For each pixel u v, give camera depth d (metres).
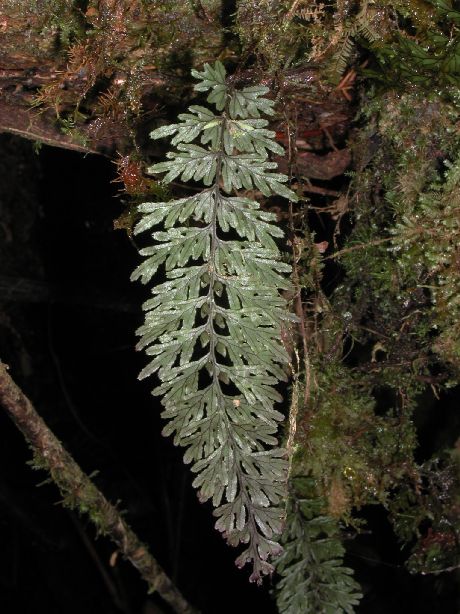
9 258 3.10
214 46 1.28
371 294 1.46
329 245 1.58
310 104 1.41
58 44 1.27
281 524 1.16
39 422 1.52
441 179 1.31
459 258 1.30
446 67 1.16
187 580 3.35
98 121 1.41
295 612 1.49
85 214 2.99
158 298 1.12
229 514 1.16
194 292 1.13
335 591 1.48
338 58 1.25
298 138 1.52
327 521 1.51
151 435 3.62
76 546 3.79
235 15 1.21
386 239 1.34
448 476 1.54
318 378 1.50
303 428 1.50
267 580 1.96
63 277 3.11
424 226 1.30
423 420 1.64
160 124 1.46
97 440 3.62
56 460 1.58
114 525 1.75
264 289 1.12
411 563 1.58
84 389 3.56
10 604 3.84
